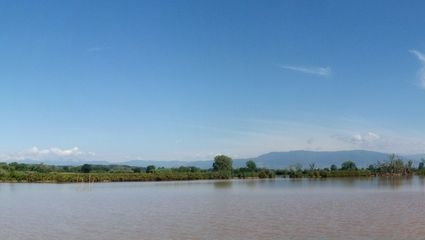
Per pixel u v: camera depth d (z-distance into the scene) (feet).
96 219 211.00
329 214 215.31
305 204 270.67
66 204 295.89
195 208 257.34
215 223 190.80
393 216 203.31
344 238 151.02
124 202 307.58
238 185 555.69
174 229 176.14
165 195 376.27
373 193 358.23
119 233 169.27
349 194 351.67
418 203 263.90
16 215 232.12
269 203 282.36
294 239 151.12
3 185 593.83
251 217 209.15
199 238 156.66
